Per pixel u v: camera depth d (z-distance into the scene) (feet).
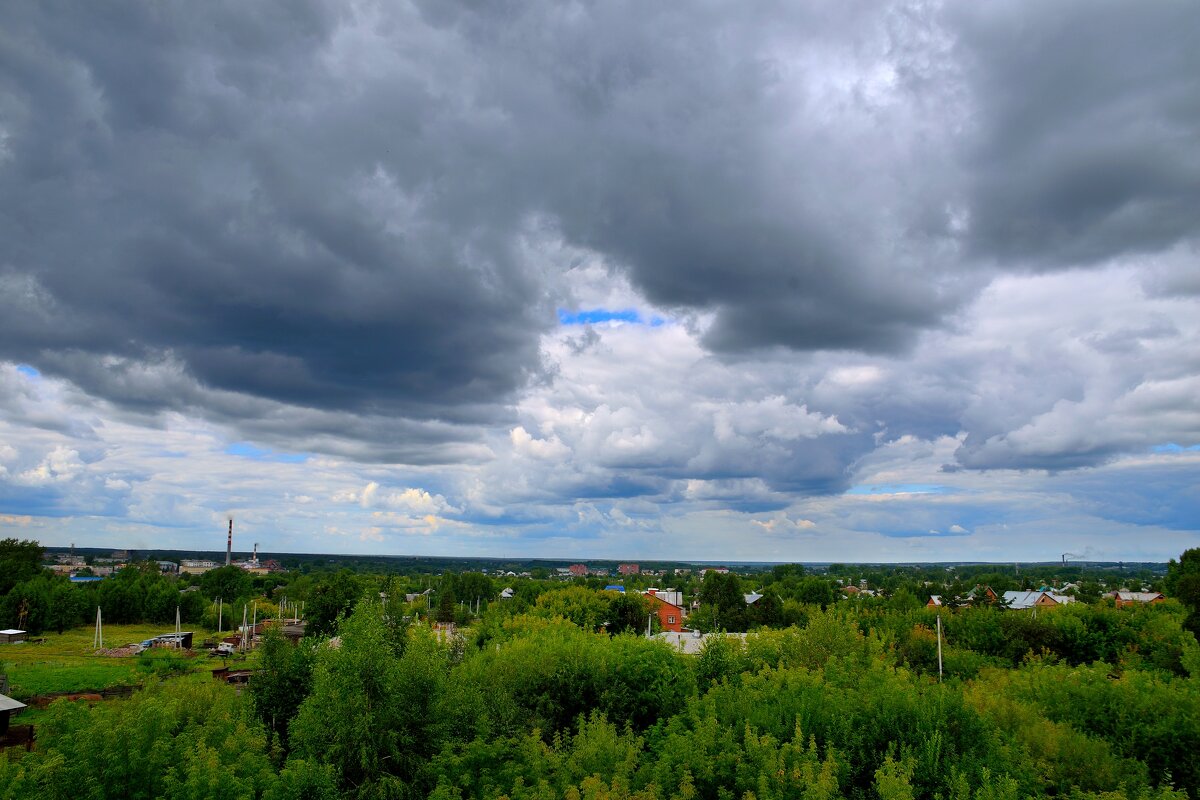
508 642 77.61
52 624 258.16
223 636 246.27
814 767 37.73
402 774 42.50
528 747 43.91
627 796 35.35
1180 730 42.75
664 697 58.80
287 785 35.83
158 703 38.55
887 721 42.04
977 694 49.29
